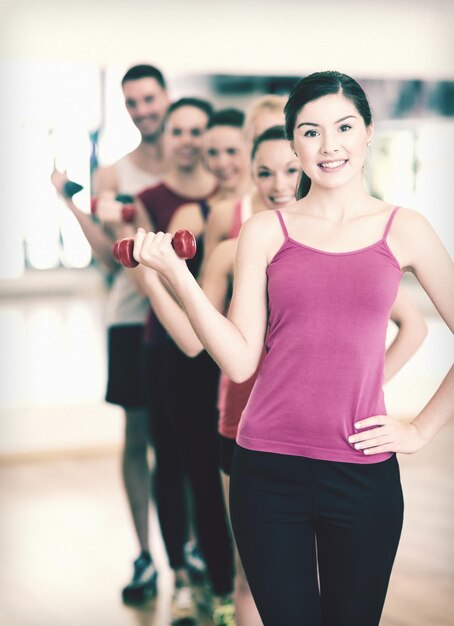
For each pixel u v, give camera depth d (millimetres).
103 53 5340
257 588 1790
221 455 2518
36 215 5641
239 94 5488
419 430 1846
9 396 5934
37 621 3148
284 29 5520
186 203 3791
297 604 1759
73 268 11422
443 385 1885
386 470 1796
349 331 1742
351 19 5672
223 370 1836
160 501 3250
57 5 5270
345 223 1811
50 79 5363
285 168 2582
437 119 5938
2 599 3367
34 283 11305
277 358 1782
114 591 3453
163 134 3857
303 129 1794
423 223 1811
